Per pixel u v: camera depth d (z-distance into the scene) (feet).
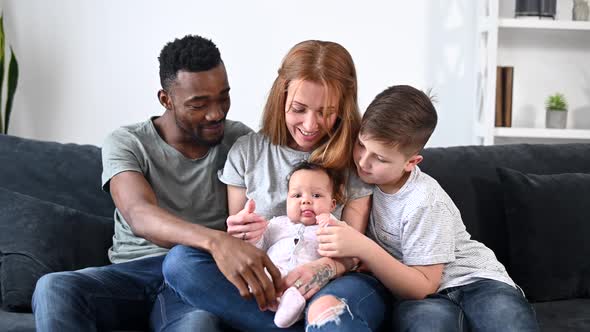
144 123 6.78
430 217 5.91
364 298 5.42
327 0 10.67
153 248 6.53
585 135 10.21
